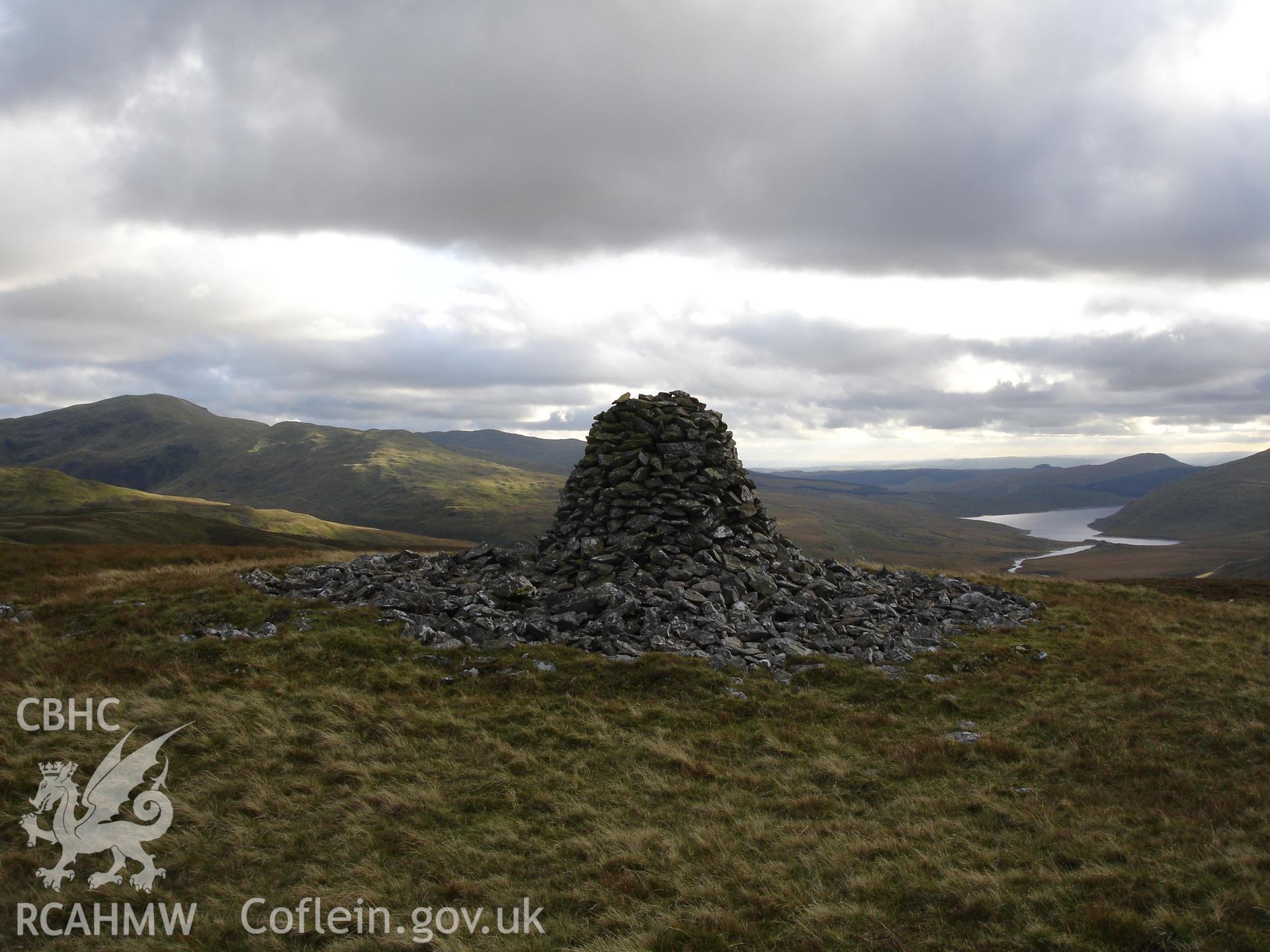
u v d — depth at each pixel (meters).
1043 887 11.07
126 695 19.94
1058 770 16.09
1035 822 13.52
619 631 24.41
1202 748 16.67
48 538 133.25
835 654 24.08
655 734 18.23
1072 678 22.36
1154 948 9.34
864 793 15.40
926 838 13.16
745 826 13.80
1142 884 10.88
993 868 11.84
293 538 175.62
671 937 10.30
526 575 30.89
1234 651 25.95
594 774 16.23
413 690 20.59
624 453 33.94
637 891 11.64
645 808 14.73
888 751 17.39
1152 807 13.98
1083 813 13.95
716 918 10.64
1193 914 9.84
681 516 31.31
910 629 27.00
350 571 33.09
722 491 33.06
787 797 15.15
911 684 21.81
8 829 13.57
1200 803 13.93
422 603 27.05
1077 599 35.84
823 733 18.52
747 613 26.56
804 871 12.17
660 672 21.55
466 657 22.83
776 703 20.23
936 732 18.69
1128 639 27.22
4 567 41.94
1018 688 21.69
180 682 20.94
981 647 25.23
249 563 38.81
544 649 23.19
